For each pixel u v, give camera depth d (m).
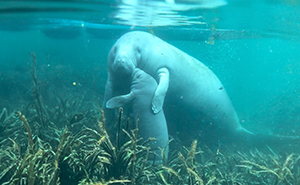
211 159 6.36
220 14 11.75
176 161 5.36
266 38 23.34
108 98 6.77
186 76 8.22
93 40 35.44
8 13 12.76
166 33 19.28
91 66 18.14
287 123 11.45
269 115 12.85
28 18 15.75
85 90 11.93
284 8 10.27
